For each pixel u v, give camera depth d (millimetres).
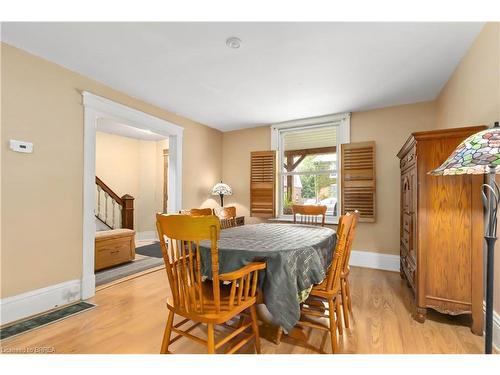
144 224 5867
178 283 1462
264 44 2014
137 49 2094
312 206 3143
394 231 3355
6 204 1989
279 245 1675
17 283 2041
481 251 1823
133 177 5777
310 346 1666
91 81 2619
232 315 1354
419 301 1979
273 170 4215
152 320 2043
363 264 3521
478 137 1223
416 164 2023
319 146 4090
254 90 2926
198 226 1289
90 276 2521
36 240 2158
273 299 1460
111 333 1842
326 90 2910
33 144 2148
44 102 2229
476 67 1942
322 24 1767
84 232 2498
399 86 2799
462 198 1884
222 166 4809
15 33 1872
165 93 3016
